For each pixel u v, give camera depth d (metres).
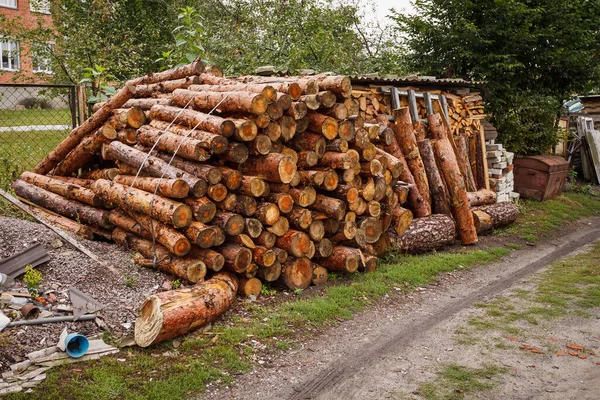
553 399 4.30
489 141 12.31
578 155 17.30
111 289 5.48
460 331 5.62
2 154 9.51
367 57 14.91
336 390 4.41
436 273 7.55
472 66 13.73
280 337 5.27
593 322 5.86
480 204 10.41
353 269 6.87
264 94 5.93
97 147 7.61
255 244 6.23
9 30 12.85
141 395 4.07
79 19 13.66
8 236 6.01
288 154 6.16
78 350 4.52
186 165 6.05
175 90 6.95
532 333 5.57
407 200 8.78
